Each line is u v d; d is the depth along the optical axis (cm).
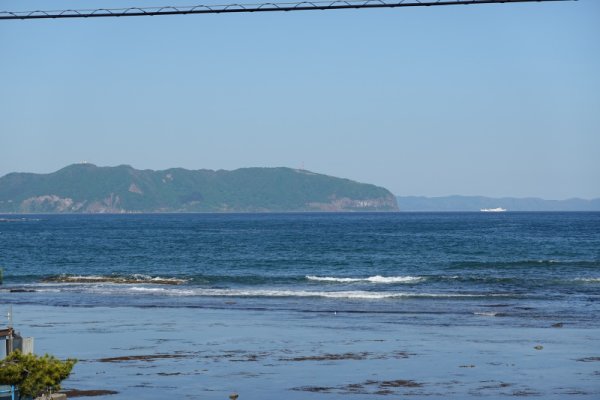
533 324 6012
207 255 13938
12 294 8231
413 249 15288
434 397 3806
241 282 9562
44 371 3006
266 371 4366
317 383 4088
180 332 5653
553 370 4388
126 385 4034
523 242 17525
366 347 5066
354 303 7362
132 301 7575
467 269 11125
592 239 18775
